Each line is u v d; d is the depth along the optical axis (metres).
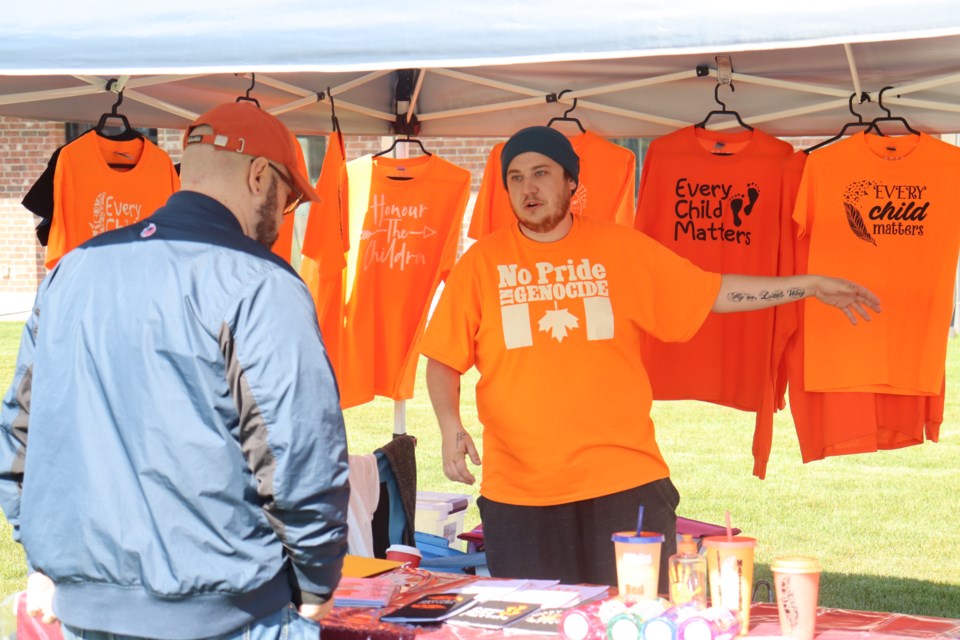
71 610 2.03
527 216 3.40
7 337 14.19
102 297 2.02
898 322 4.10
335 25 2.07
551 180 3.38
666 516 3.40
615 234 3.49
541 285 3.43
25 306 15.82
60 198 4.02
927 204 4.03
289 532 1.94
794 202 4.28
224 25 2.10
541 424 3.37
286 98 4.89
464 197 5.14
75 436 2.00
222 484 1.94
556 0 2.01
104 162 4.20
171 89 4.63
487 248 3.51
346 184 4.93
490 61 2.04
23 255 15.75
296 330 1.95
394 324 5.19
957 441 9.02
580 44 2.00
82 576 2.00
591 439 3.35
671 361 4.48
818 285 3.52
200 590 1.93
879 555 5.97
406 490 4.21
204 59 2.11
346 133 5.42
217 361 1.94
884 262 4.09
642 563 2.25
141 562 1.93
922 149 4.03
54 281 2.12
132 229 2.08
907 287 4.07
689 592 2.22
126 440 1.97
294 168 2.19
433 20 2.04
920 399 4.21
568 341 3.39
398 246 5.18
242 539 1.96
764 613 2.35
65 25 2.14
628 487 3.34
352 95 5.04
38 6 2.16
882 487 7.57
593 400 3.36
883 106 4.31
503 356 3.42
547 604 2.43
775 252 4.31
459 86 5.16
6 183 15.65
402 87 5.17
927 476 7.90
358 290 5.20
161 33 2.12
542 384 3.38
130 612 1.97
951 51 4.03
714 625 2.04
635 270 3.46
